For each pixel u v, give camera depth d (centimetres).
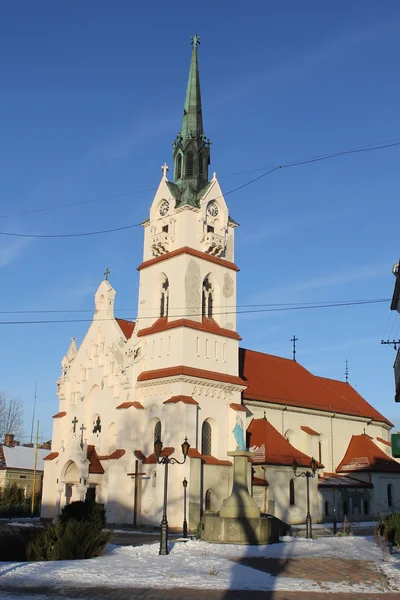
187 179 7725
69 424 7725
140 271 7644
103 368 7444
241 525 4641
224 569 3291
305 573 3219
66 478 7094
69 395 7888
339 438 9150
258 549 4231
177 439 6384
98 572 3114
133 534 5819
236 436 5259
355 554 4047
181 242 7250
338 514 7912
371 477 8625
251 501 4900
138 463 6619
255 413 7850
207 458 6544
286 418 8300
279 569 3341
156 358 7012
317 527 7012
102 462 6956
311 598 2534
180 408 6450
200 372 6775
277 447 7369
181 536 5616
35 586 2747
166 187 7600
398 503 8931
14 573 3020
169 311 7088
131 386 6969
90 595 2561
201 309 7150
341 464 9000
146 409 6888
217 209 7669
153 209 7719
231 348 7288
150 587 2772
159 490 6303
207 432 6806
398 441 5444
